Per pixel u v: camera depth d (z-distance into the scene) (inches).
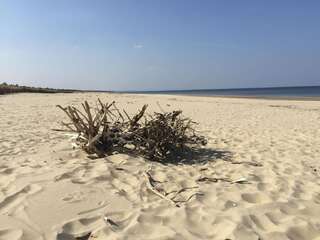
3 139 331.0
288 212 174.1
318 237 149.9
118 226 151.3
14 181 200.2
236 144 349.7
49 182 199.0
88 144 266.1
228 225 154.6
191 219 161.2
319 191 207.6
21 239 136.0
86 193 185.3
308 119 595.8
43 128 419.5
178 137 287.6
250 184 215.6
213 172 242.1
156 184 210.2
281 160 285.6
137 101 1115.9
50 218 154.8
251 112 721.6
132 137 278.2
